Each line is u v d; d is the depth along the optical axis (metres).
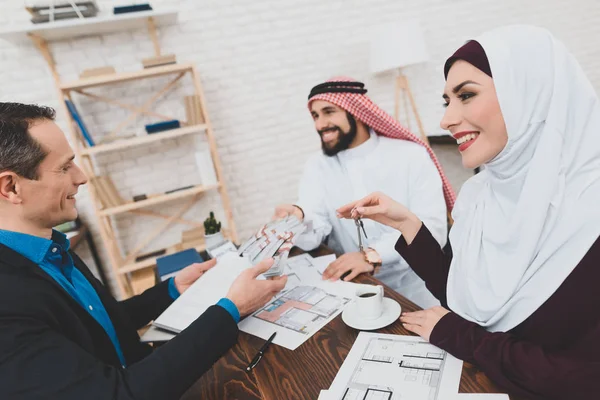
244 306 0.83
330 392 0.68
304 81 3.01
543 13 3.41
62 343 0.64
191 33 2.72
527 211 0.74
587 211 0.70
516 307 0.77
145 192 2.83
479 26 3.29
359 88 1.67
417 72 3.25
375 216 1.10
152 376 0.65
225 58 2.82
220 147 2.93
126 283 2.62
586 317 0.68
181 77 2.74
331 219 1.82
